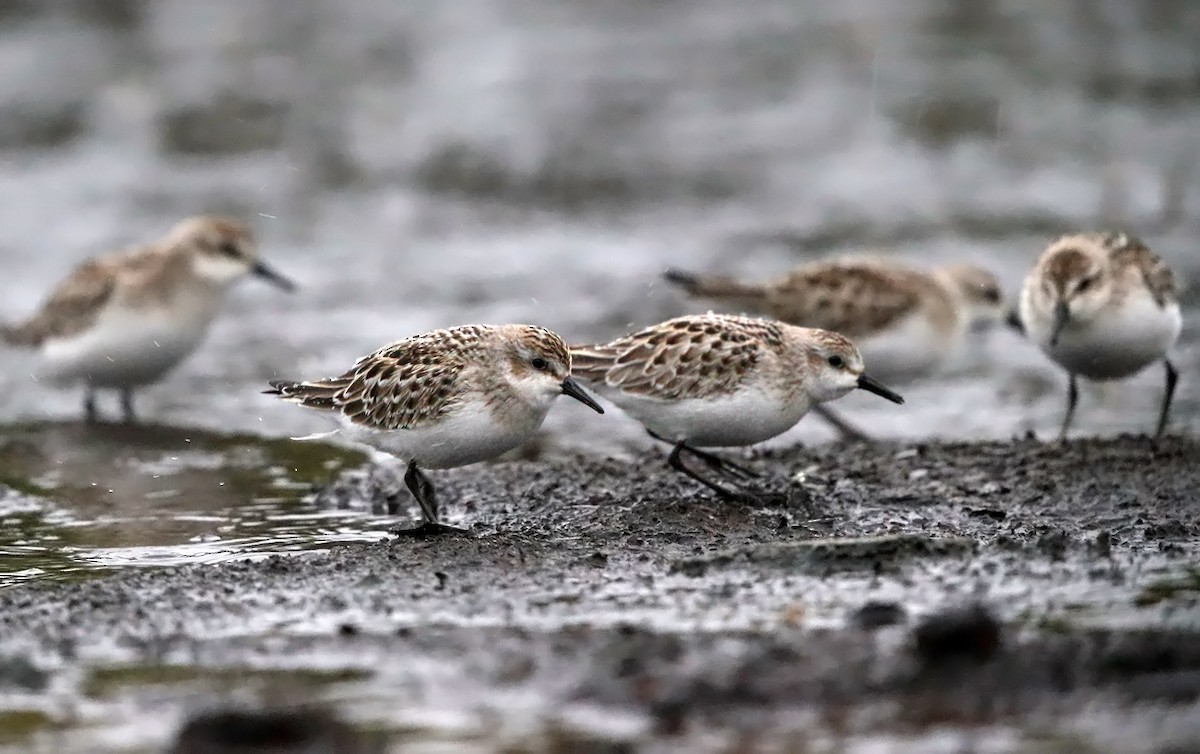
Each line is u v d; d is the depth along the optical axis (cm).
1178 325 1470
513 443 1173
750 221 2462
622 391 1219
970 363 1858
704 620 930
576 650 879
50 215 2517
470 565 1057
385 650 892
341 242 2419
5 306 2089
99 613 973
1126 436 1406
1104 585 983
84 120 2880
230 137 2825
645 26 3275
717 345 1201
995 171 2622
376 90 2992
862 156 2700
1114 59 2989
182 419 1630
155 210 2541
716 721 783
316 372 1798
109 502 1318
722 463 1261
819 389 1234
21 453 1498
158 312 1691
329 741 765
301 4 3372
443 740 771
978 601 948
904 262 1880
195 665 880
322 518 1255
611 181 2628
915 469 1304
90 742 783
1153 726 762
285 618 958
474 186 2634
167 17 3300
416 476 1185
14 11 3297
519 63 3091
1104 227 2353
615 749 755
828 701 800
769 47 3130
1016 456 1333
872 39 3130
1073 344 1462
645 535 1131
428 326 1972
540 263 2272
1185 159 2608
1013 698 798
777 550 1040
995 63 2991
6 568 1112
